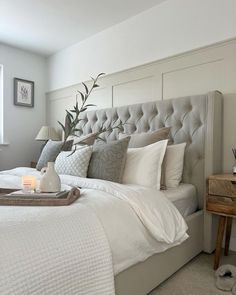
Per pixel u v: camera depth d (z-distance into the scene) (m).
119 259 1.21
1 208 1.10
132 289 1.33
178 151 2.17
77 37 3.51
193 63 2.41
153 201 1.53
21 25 3.18
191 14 2.43
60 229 1.00
